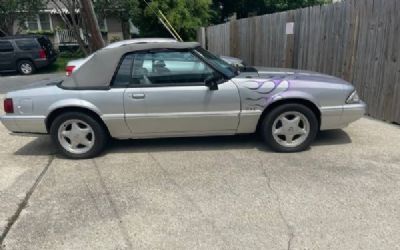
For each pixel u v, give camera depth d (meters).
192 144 5.45
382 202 3.59
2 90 12.69
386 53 5.94
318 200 3.67
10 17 20.20
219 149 5.20
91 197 3.93
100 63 4.85
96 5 18.97
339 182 4.04
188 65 4.84
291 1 23.70
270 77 4.93
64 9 21.53
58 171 4.68
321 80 4.95
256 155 4.92
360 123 6.16
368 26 6.25
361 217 3.34
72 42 24.31
